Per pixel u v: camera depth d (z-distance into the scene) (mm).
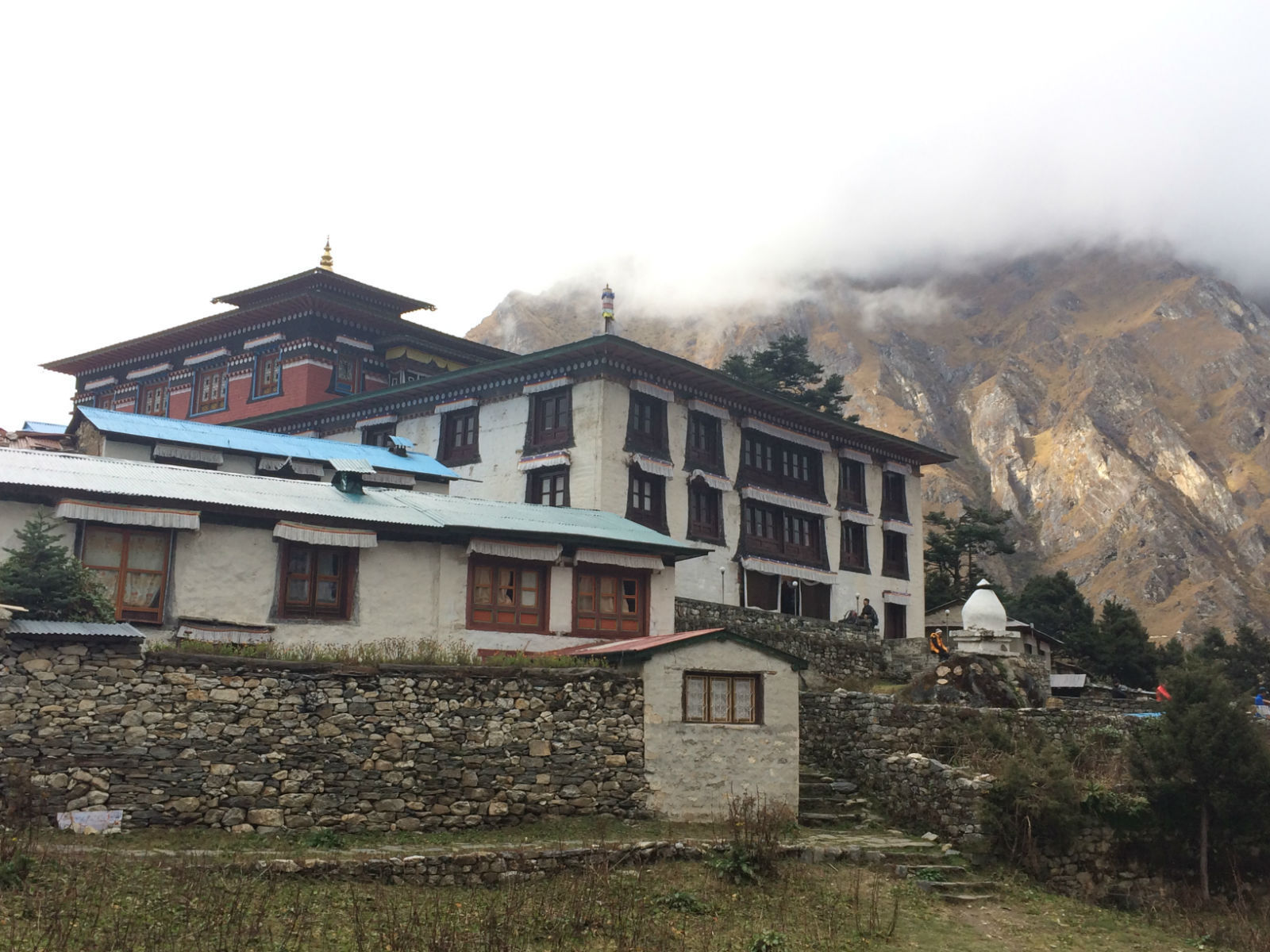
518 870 16219
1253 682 63406
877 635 40688
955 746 23453
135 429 35062
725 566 45312
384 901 14336
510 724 18703
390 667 17969
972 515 78062
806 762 24875
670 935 14688
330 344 54031
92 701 15742
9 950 10953
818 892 17422
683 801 19906
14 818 14781
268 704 16906
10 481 20359
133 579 21406
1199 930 19141
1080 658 58344
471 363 59594
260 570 22641
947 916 17406
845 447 53125
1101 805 21031
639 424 42875
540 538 25359
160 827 15695
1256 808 20969
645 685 20094
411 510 25453
